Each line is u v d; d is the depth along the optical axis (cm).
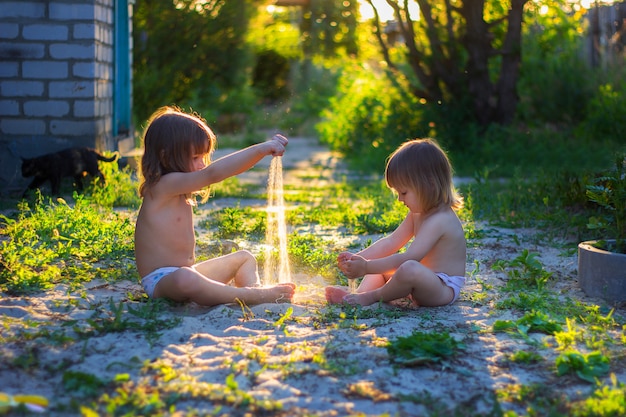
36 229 581
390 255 454
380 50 1593
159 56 1833
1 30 952
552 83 1627
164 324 361
